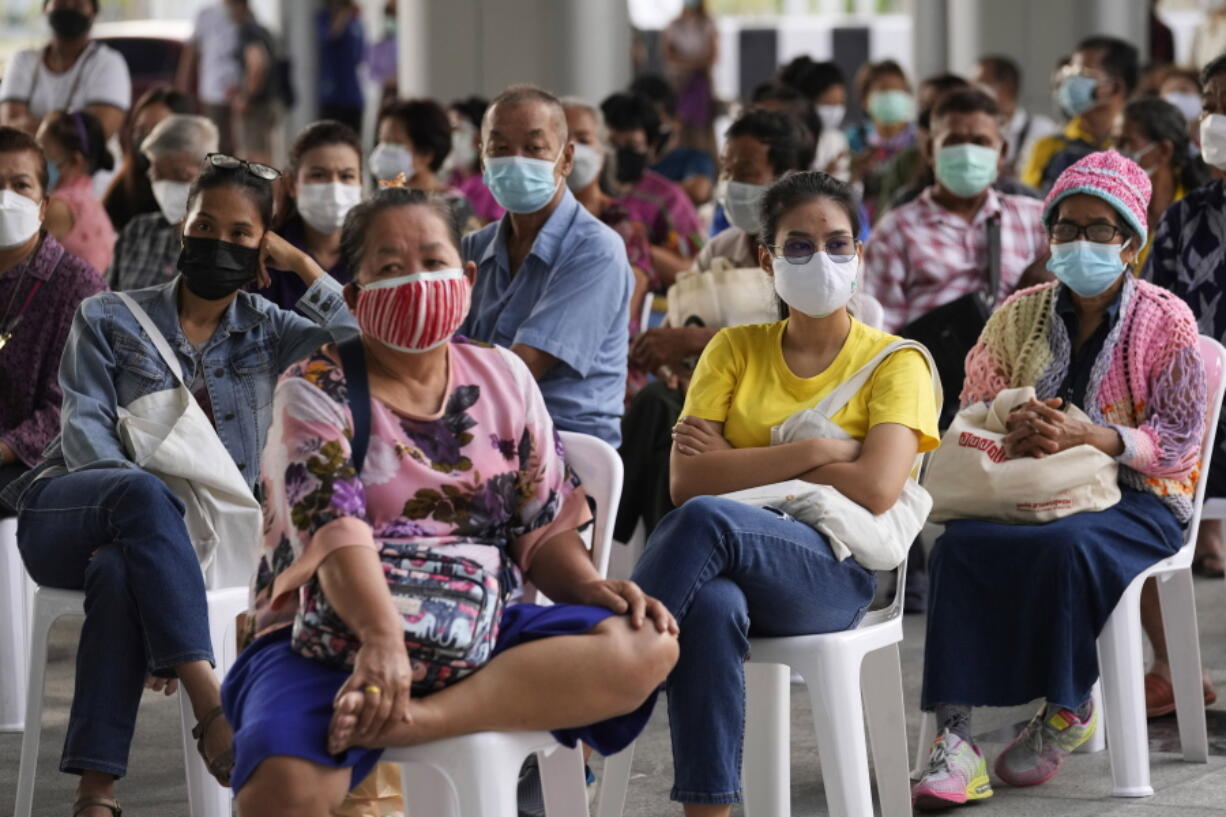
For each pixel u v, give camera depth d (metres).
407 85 14.77
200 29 16.97
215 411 5.04
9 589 6.01
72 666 6.90
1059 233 5.32
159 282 7.56
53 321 6.00
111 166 8.75
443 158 8.85
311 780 3.52
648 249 7.64
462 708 3.67
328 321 5.47
